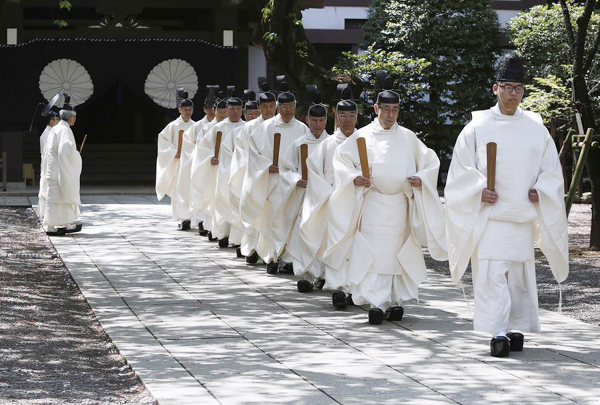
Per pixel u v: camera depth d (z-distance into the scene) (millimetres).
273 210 12039
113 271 12469
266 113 12820
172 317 9492
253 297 10578
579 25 13867
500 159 7820
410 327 8984
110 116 35094
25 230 17484
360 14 31359
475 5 27156
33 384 7121
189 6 26188
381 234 9125
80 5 25797
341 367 7430
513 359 7684
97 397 6809
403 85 26656
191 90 26234
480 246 7828
